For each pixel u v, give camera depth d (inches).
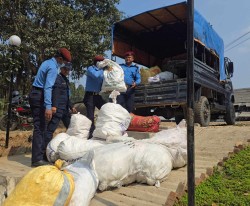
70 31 569.6
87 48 582.6
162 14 308.3
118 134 183.8
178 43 387.9
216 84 369.1
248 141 225.6
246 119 698.8
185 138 177.3
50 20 574.2
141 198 138.6
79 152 166.1
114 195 142.4
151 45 392.5
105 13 695.1
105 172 143.5
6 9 581.6
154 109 343.3
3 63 256.1
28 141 261.3
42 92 187.0
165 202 130.2
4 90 439.5
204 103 327.6
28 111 402.6
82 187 120.0
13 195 107.8
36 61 603.5
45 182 107.4
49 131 194.9
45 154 194.1
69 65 203.8
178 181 155.0
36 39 562.6
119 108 189.9
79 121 205.0
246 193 146.3
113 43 329.1
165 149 163.2
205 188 146.8
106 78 235.8
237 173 167.8
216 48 356.8
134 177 153.6
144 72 325.4
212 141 232.1
